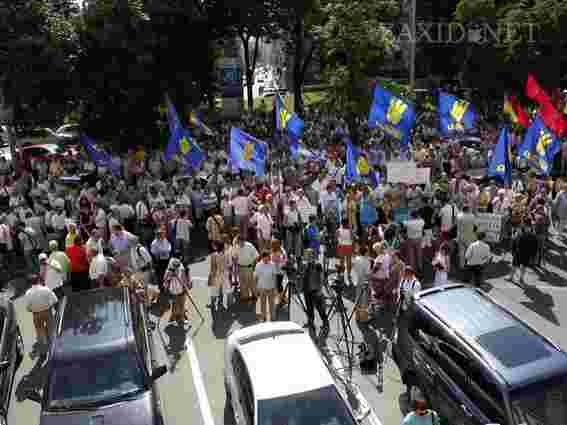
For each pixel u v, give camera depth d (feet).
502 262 53.93
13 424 32.07
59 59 73.51
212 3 110.52
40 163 79.41
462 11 134.62
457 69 167.94
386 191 57.88
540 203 53.93
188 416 31.99
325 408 25.38
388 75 167.32
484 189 60.23
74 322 32.07
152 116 90.74
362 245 42.83
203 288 49.67
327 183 59.47
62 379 28.78
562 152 76.84
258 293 41.63
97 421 26.81
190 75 95.86
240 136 60.08
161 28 90.48
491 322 28.84
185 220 51.44
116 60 81.10
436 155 81.30
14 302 48.52
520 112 84.64
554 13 118.73
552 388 25.02
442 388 28.66
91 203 58.49
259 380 26.63
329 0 115.34
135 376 29.04
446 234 50.78
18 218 57.98
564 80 129.39
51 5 77.66
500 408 24.72
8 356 35.24
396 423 30.48
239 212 57.16
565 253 55.93
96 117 87.56
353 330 41.29
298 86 157.99
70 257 45.52
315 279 40.01
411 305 32.12
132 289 37.76
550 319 41.83
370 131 113.80
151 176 70.95
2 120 80.48
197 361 37.65
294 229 52.60
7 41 71.67
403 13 151.53
